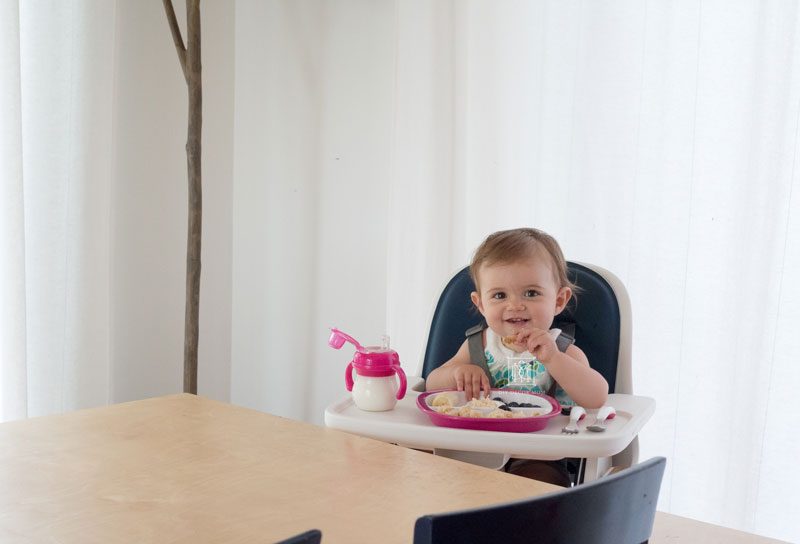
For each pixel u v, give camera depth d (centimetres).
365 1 245
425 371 154
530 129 206
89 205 222
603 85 192
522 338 130
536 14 204
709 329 182
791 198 169
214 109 270
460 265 220
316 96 258
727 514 177
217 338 278
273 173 270
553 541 54
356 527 71
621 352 141
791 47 167
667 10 183
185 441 95
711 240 181
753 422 173
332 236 257
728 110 178
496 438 103
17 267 203
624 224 192
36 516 72
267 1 268
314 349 263
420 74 223
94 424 102
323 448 94
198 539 68
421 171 224
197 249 221
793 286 170
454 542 50
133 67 242
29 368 216
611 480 56
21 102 205
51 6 213
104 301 226
